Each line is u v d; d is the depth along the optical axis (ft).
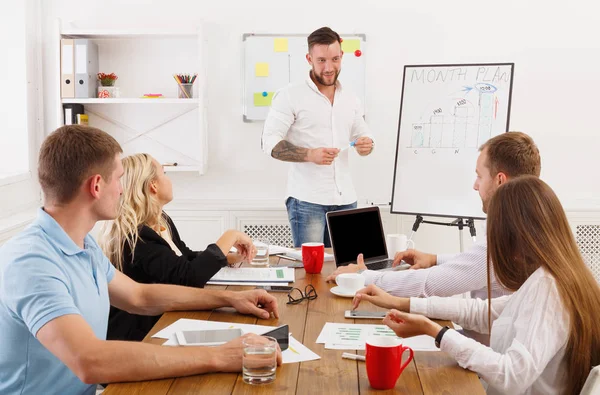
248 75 14.35
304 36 14.30
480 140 12.58
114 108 14.48
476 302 6.65
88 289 5.60
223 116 14.53
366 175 14.60
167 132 14.57
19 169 14.12
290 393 4.81
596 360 5.33
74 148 5.40
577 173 14.55
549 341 5.18
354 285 7.36
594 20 14.17
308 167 12.35
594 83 14.33
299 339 5.96
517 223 5.47
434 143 12.87
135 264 7.55
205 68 14.25
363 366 5.34
